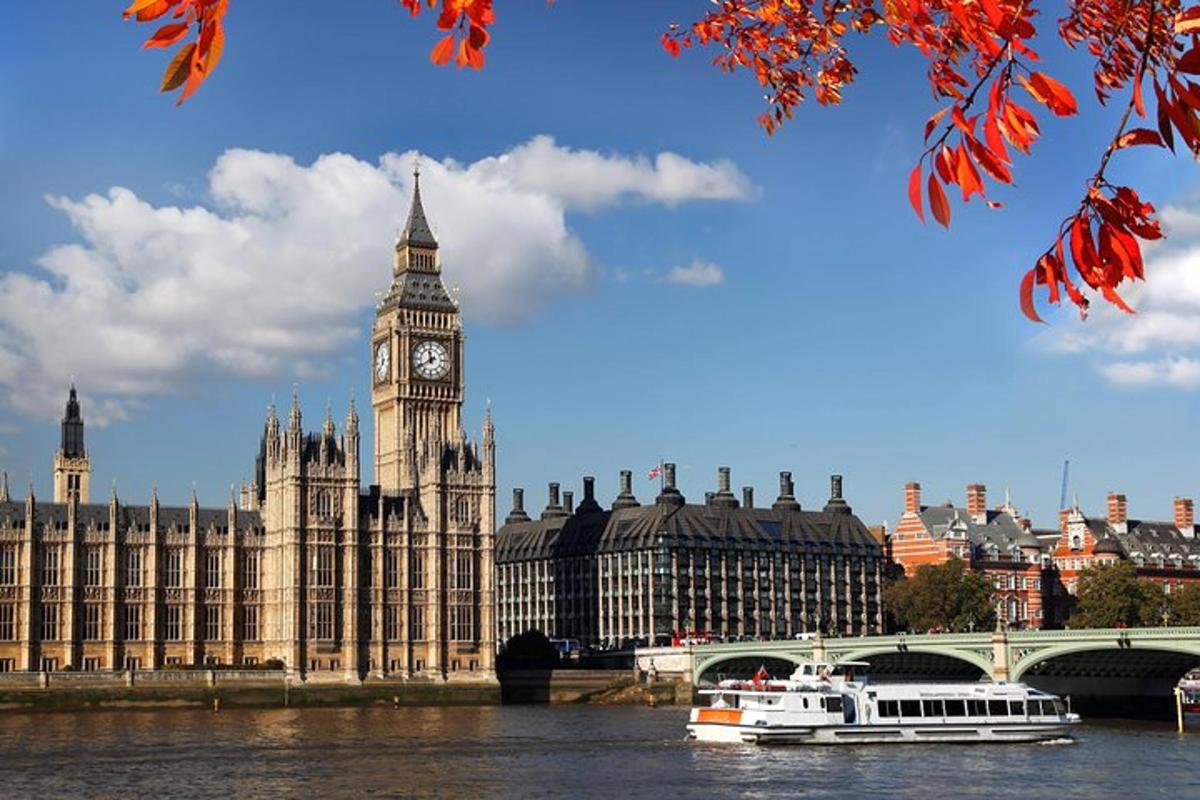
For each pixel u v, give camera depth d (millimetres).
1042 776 122500
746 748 148500
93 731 178125
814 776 123375
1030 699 155875
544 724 192750
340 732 176750
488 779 122875
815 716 152250
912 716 153500
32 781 122312
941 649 199375
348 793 114312
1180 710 166500
